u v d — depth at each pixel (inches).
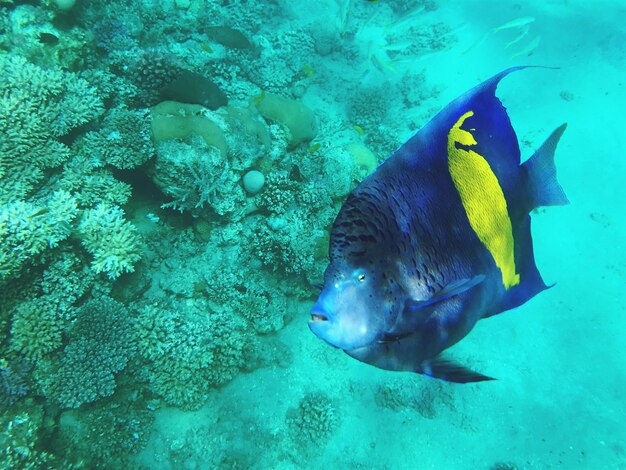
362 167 301.4
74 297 187.5
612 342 294.5
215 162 220.2
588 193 386.0
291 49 423.5
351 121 408.5
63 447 172.7
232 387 225.1
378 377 249.4
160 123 215.5
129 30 292.4
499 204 43.8
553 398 263.1
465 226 41.1
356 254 35.1
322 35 456.8
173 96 239.3
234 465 201.8
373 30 532.1
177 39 339.0
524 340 292.4
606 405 262.4
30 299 181.3
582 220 369.1
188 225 245.9
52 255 183.0
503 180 43.6
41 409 169.8
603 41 500.1
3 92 195.0
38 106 200.7
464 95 40.3
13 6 231.3
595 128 429.4
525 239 49.8
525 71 485.1
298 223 242.8
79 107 211.0
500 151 43.0
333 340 33.6
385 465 221.0
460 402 252.7
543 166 46.5
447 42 514.3
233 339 223.1
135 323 203.0
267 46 405.1
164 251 237.8
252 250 250.2
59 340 180.4
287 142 275.4
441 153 39.7
